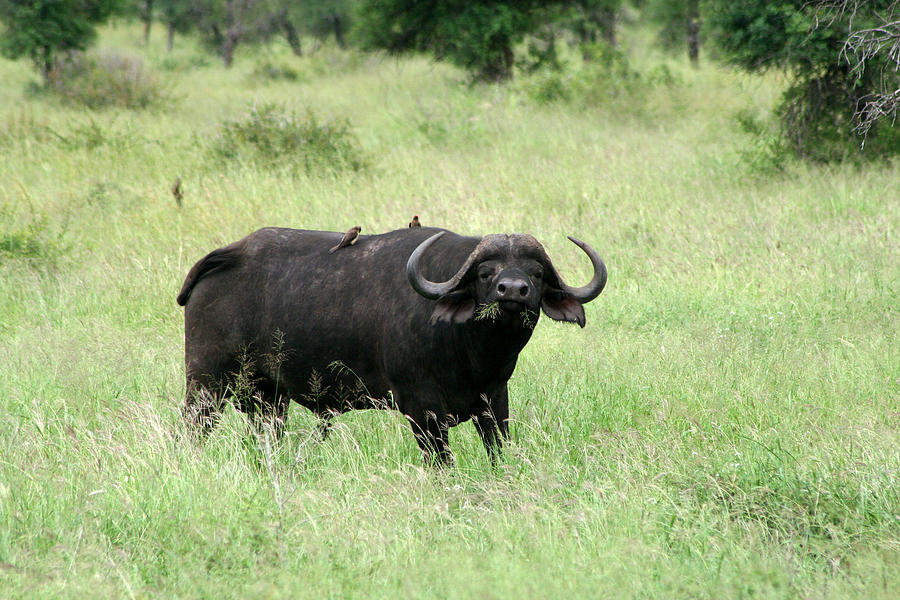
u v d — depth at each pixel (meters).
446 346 16.86
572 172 43.34
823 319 25.67
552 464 17.41
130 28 166.25
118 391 21.88
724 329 25.28
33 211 37.25
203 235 34.56
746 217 34.78
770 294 28.14
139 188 42.84
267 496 16.19
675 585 12.17
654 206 37.16
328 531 14.48
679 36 97.56
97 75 69.50
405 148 52.19
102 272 31.66
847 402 20.31
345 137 49.38
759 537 14.16
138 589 12.98
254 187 40.16
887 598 11.98
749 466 16.45
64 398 21.34
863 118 42.22
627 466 16.64
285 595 12.42
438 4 72.25
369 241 18.58
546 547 13.66
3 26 80.94
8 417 19.81
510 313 15.50
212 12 135.12
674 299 28.06
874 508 14.84
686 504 15.09
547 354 24.17
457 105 58.72
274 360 18.73
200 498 15.77
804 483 15.59
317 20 131.25
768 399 20.61
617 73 66.00
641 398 21.09
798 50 42.25
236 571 13.41
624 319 27.14
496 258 15.84
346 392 18.61
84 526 14.57
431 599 12.29
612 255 32.22
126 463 17.11
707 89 69.06
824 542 13.96
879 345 23.61
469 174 44.03
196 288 19.33
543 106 62.22
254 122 48.06
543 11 73.25
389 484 16.28
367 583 12.89
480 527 14.89
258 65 97.75
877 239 31.25
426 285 15.92
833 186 38.16
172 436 18.38
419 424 17.62
